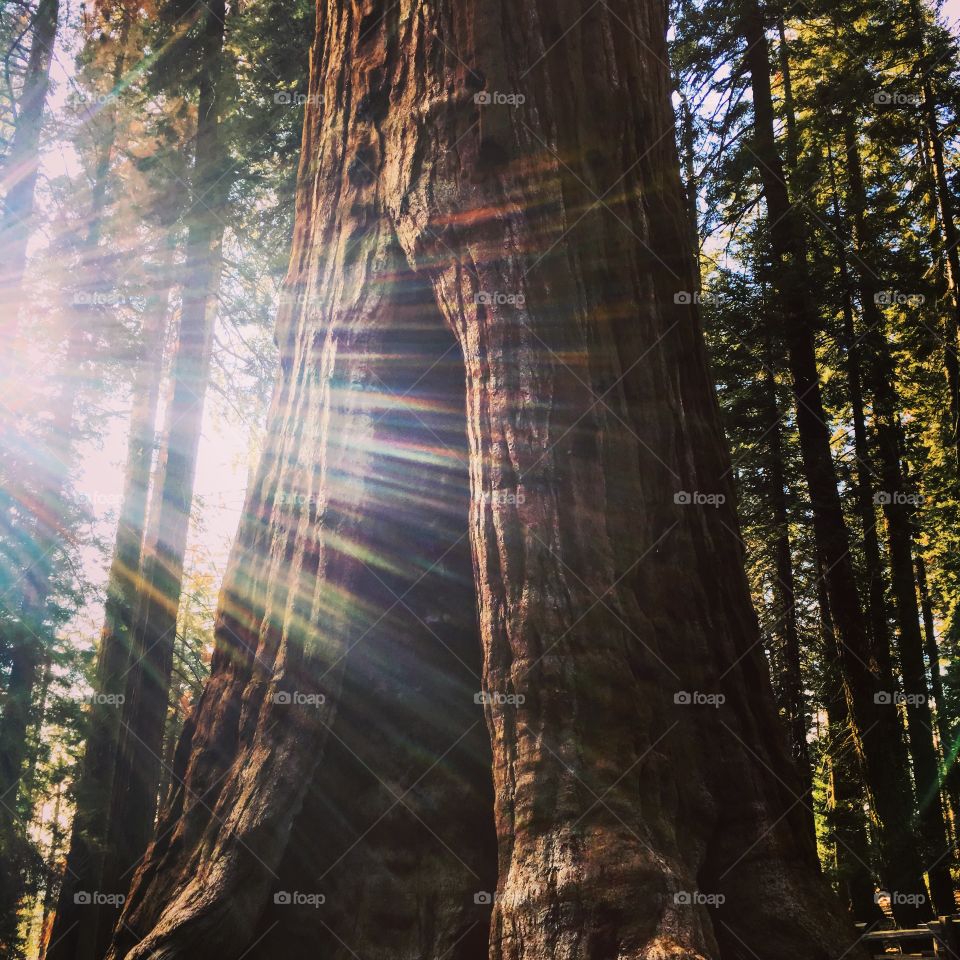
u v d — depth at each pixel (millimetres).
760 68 17109
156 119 15648
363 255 6543
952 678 18531
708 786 5113
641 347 6035
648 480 5711
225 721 6059
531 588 5129
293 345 6973
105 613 14258
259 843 5328
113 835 12250
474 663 5727
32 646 14117
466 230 5965
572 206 6047
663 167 6863
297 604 6023
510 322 5703
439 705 5652
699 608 5566
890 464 18156
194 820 5695
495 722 4969
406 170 6293
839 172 18734
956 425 19297
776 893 4777
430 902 5141
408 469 6164
